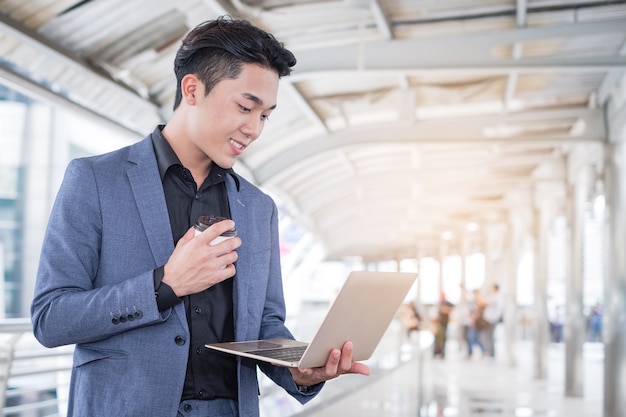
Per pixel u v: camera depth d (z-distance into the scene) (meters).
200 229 1.52
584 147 11.35
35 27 5.05
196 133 1.61
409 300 17.84
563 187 13.41
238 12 5.94
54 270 1.52
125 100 6.39
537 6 6.52
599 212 11.79
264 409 5.94
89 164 1.61
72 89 5.73
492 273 25.98
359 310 1.59
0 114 32.50
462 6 6.41
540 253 15.36
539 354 14.22
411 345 8.76
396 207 22.75
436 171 14.77
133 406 1.50
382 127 9.52
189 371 1.60
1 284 31.73
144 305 1.46
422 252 37.25
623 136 8.63
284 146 10.41
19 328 3.79
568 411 9.97
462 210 21.73
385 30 6.48
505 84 9.00
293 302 23.73
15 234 32.41
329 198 16.61
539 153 13.85
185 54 1.61
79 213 1.55
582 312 11.94
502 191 17.97
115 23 5.38
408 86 8.47
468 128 9.43
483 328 19.48
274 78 1.61
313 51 6.80
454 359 18.89
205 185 1.71
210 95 1.58
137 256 1.57
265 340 1.70
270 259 1.88
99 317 1.46
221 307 1.66
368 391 7.12
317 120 8.99
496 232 25.72
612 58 6.55
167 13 5.53
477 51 6.62
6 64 4.71
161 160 1.66
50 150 32.84
